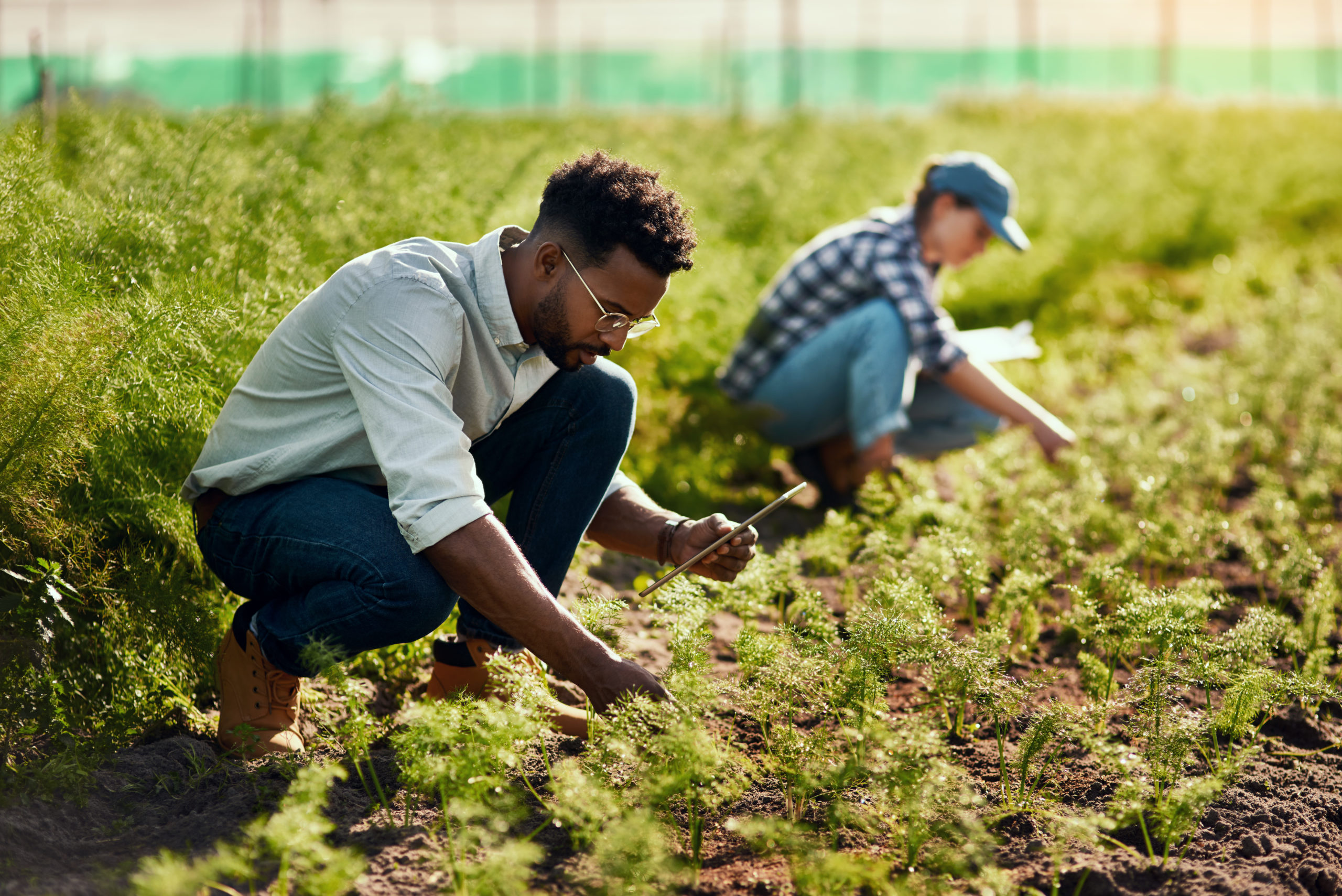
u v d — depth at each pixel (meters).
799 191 8.27
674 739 1.99
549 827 2.13
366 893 1.86
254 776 2.19
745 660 2.49
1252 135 16.27
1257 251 9.48
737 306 5.51
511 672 2.23
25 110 4.11
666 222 2.11
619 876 1.82
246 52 18.61
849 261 4.48
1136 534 3.66
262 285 2.93
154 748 2.29
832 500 4.79
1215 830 2.19
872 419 4.38
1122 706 2.55
